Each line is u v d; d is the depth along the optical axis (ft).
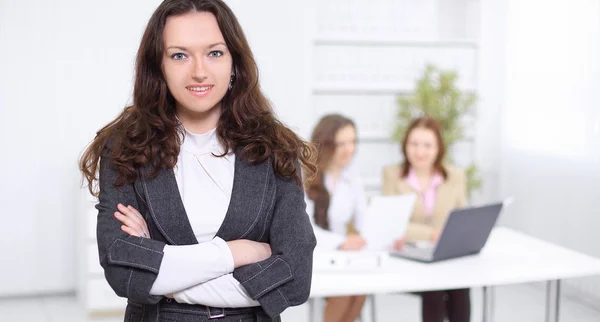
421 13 17.29
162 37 5.12
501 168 17.93
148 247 5.04
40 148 15.57
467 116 17.74
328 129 11.66
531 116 16.58
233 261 5.15
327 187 11.72
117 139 5.26
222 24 5.16
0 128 15.31
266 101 5.59
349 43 16.61
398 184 12.30
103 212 5.25
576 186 14.92
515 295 15.80
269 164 5.41
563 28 15.33
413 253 9.97
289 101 16.38
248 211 5.28
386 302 15.38
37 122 15.49
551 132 15.81
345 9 16.79
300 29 16.29
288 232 5.33
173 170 5.28
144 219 5.31
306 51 16.34
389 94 16.90
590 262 9.66
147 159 5.19
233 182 5.31
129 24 15.67
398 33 17.17
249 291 5.10
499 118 17.99
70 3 15.38
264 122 5.45
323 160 11.69
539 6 16.16
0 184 15.47
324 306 10.76
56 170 15.70
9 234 15.62
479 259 9.84
